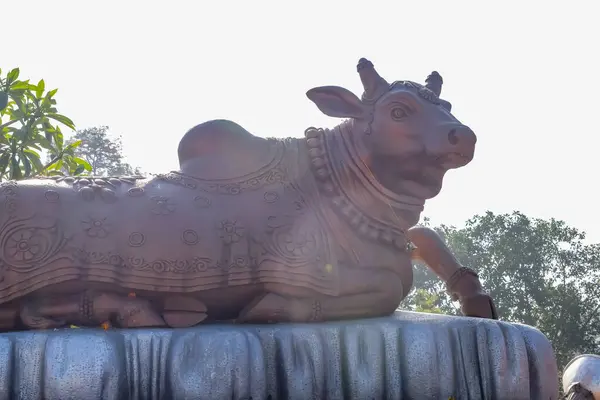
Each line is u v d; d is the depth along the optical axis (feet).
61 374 11.63
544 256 80.43
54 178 13.71
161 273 12.82
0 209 12.66
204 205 13.39
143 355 12.14
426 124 14.10
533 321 79.30
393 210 14.42
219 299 13.20
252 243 13.23
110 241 12.78
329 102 14.76
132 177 14.05
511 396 13.55
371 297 13.94
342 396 12.85
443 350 13.34
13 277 12.39
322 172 14.30
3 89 23.21
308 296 13.35
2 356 11.57
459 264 16.03
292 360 12.64
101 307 12.66
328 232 13.84
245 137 14.47
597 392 13.88
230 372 12.24
